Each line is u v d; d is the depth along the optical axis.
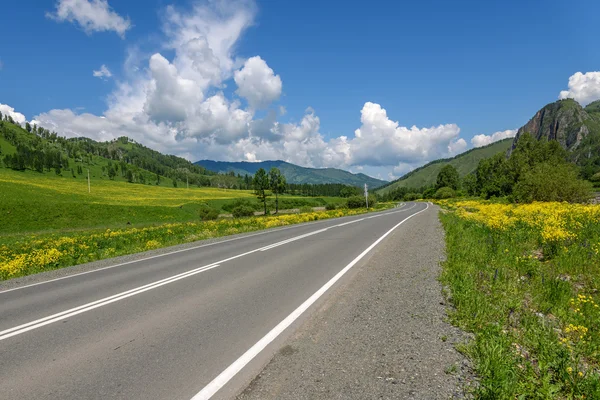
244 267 9.31
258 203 101.00
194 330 4.88
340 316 5.18
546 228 10.09
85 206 56.12
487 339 4.01
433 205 63.03
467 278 6.48
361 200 62.69
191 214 64.50
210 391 3.31
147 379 3.59
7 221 45.16
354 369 3.58
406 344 4.10
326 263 9.50
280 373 3.57
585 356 3.98
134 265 10.75
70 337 4.83
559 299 5.53
